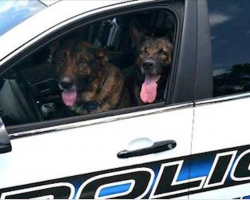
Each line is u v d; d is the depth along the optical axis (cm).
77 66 416
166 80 411
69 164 354
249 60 397
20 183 346
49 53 398
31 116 372
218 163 383
